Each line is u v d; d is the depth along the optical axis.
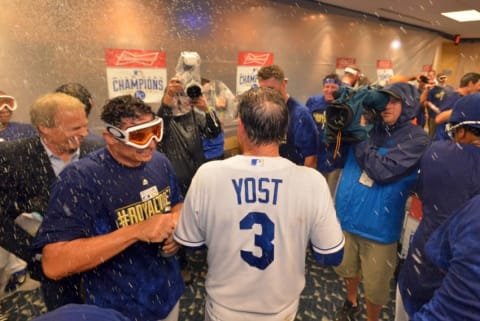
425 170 1.22
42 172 1.37
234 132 3.81
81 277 1.18
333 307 2.04
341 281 2.30
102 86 2.79
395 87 1.49
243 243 0.90
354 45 5.72
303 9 4.54
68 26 2.51
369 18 5.80
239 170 0.91
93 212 1.01
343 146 1.70
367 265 1.65
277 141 0.94
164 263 1.16
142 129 0.98
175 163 2.08
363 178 1.60
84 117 1.40
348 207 1.66
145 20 2.96
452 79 9.51
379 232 1.56
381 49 6.43
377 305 1.68
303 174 0.91
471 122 1.07
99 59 2.73
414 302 1.19
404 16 5.90
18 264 2.04
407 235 2.10
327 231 0.93
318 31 4.91
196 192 0.93
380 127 1.59
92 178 1.01
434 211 1.16
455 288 0.64
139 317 1.09
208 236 0.94
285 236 0.90
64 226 0.95
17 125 2.23
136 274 1.07
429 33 7.73
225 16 3.62
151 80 3.12
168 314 1.19
